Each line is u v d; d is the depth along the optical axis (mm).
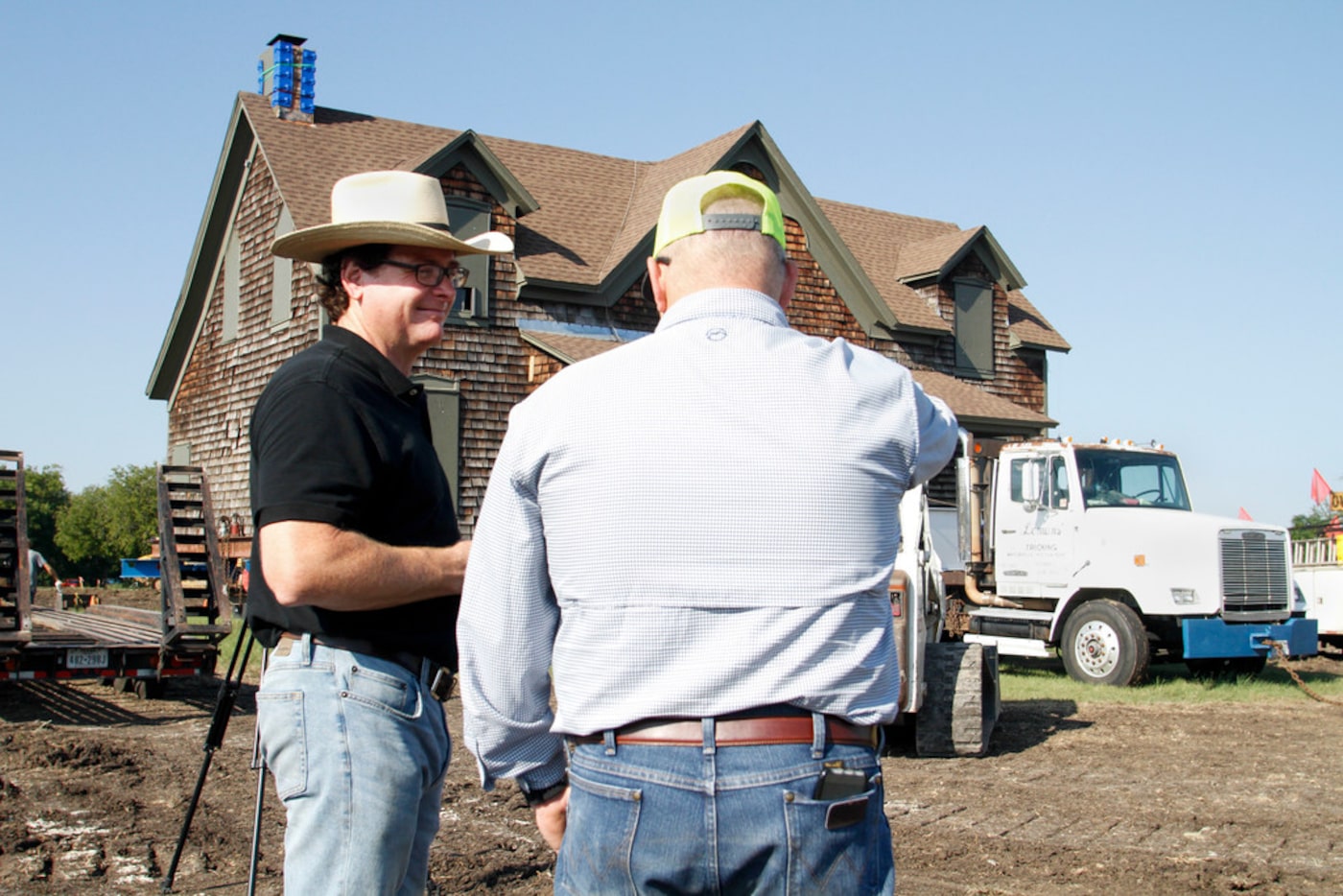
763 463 2055
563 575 2135
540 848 5816
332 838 2744
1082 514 13617
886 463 2152
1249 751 9102
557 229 20672
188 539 10281
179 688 11719
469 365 18922
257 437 2830
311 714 2785
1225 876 5613
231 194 21922
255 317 21047
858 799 2029
